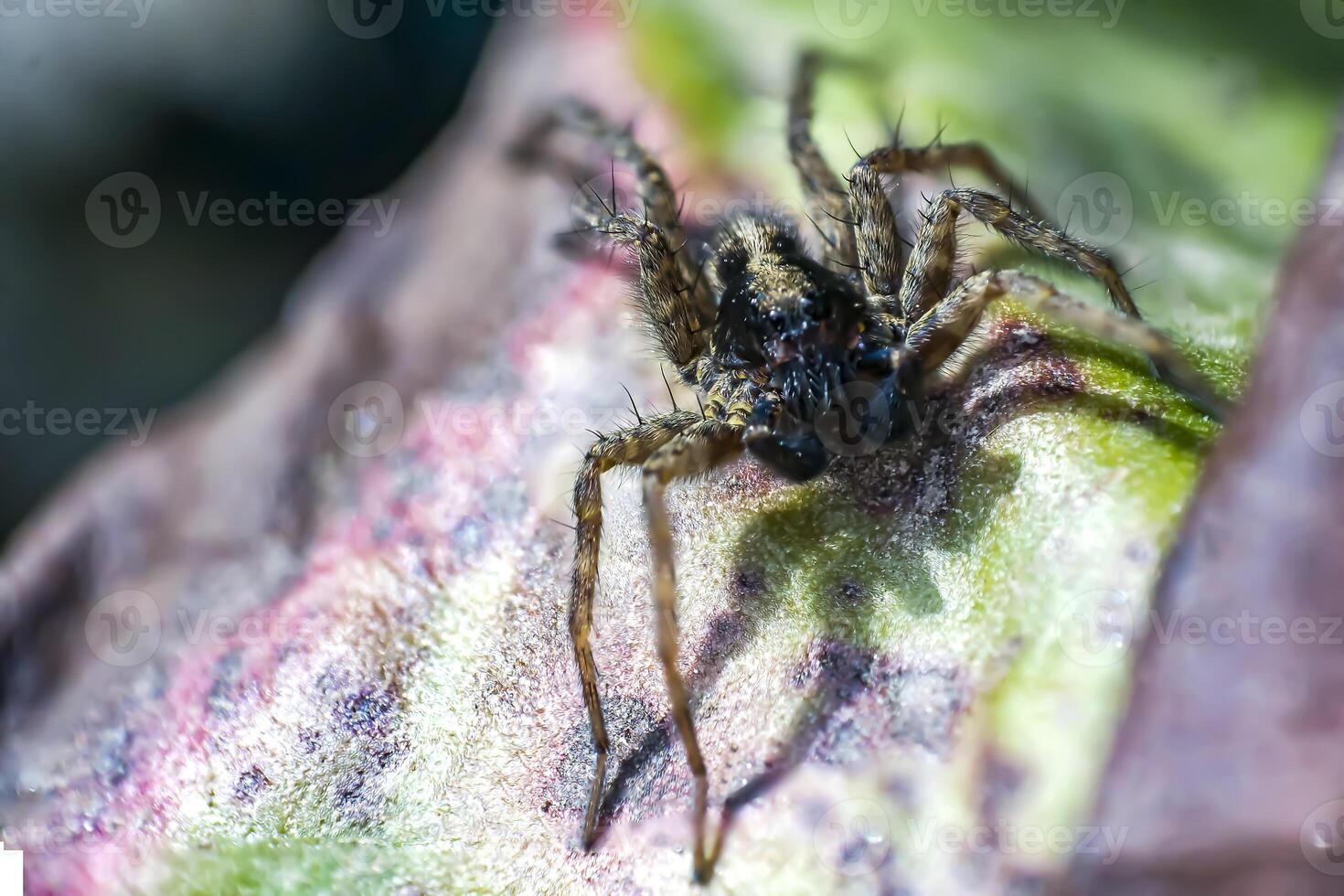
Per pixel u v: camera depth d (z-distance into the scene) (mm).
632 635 48
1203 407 46
